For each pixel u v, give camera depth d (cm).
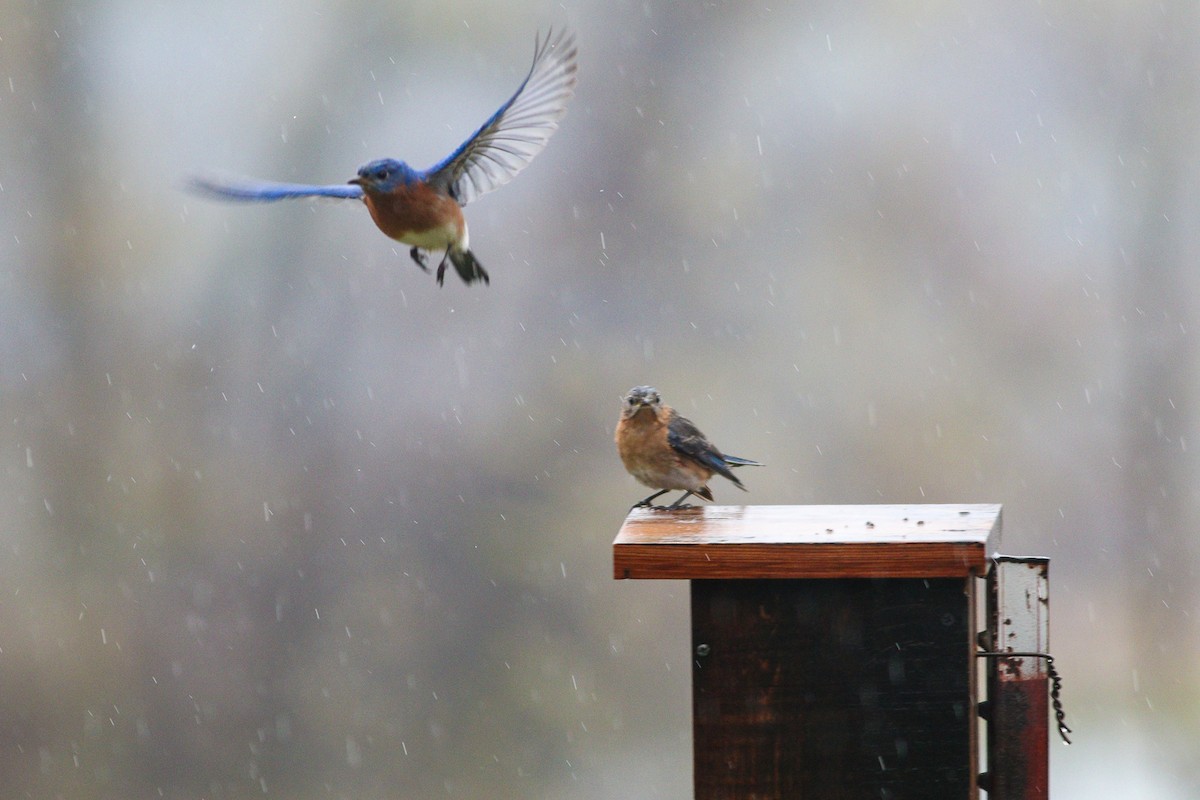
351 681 2133
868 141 2447
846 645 559
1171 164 2541
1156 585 2414
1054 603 2439
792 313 2352
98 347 2252
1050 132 2512
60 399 2238
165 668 2150
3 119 2266
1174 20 2552
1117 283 2502
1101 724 2245
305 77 2302
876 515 608
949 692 554
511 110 702
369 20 2284
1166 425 2473
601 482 2197
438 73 2289
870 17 2473
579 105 2372
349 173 2269
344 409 2252
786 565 553
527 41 2295
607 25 2403
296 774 2092
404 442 2233
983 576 558
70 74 2288
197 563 2195
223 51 2322
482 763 2064
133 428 2230
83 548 2188
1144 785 2000
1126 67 2545
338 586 2186
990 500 2367
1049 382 2464
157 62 2320
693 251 2353
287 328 2269
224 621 2167
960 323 2425
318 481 2222
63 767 2075
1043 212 2494
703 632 566
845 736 558
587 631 2142
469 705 2106
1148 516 2439
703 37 2416
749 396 2309
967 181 2469
